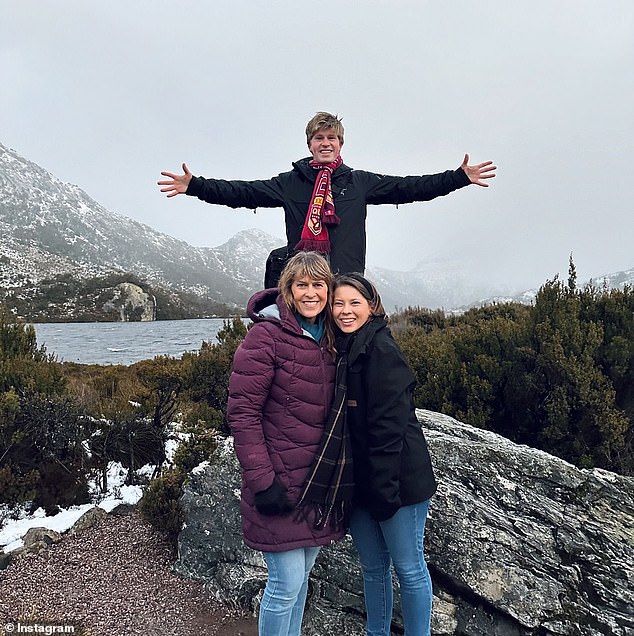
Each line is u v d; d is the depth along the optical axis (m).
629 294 6.92
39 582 4.10
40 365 7.79
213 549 4.15
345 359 2.63
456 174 3.35
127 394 9.55
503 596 3.21
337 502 2.60
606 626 3.06
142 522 5.17
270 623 2.52
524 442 5.96
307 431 2.55
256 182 3.47
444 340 8.02
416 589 2.68
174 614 3.74
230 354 8.93
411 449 2.68
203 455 5.37
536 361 5.76
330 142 3.27
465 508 3.70
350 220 3.24
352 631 3.41
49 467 5.80
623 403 5.96
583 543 3.54
